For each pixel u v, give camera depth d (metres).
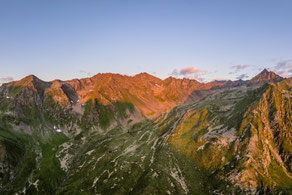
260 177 105.25
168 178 122.88
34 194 138.38
